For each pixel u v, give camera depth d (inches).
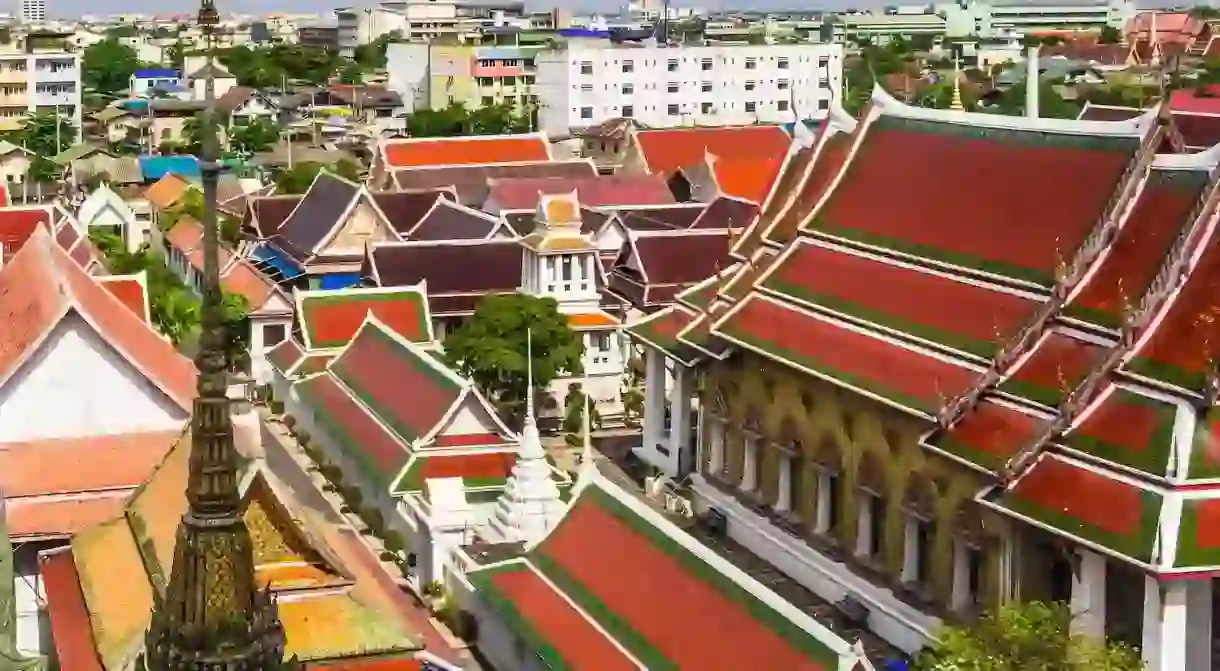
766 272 3107.8
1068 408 2155.5
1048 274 2385.6
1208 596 2016.5
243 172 7800.2
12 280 2989.7
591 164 6820.9
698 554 1989.4
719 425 3243.1
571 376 4119.1
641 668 1915.6
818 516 2827.3
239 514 987.9
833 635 1684.3
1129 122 2399.1
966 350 2425.0
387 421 3132.4
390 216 5703.7
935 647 2155.5
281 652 992.9
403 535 2874.0
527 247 4347.9
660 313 3582.7
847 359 2674.7
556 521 2454.5
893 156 2987.2
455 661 2050.9
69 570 2224.4
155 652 965.8
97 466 2509.8
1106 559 2060.8
